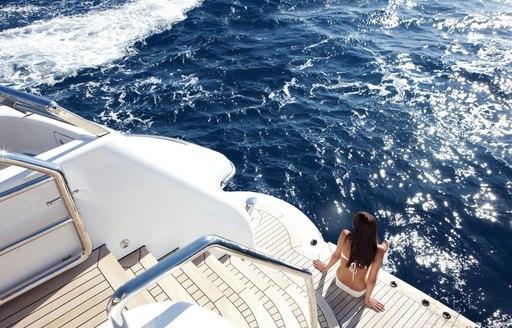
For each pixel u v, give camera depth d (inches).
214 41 652.7
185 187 154.7
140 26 699.4
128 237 148.6
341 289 205.8
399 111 487.8
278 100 512.7
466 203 372.8
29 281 121.9
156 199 148.8
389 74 561.3
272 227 251.9
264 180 402.3
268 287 174.4
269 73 568.7
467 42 642.8
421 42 649.6
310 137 452.1
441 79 546.9
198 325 85.1
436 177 401.4
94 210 135.6
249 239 190.4
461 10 757.9
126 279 130.3
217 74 566.6
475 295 299.1
